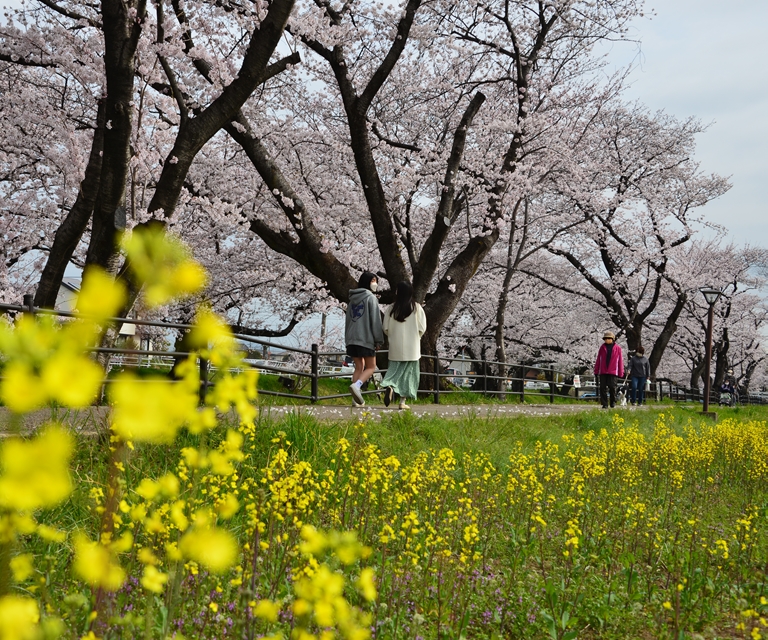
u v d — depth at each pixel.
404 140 16.86
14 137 12.84
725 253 30.20
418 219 18.08
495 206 14.50
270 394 9.41
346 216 15.94
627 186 25.02
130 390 0.56
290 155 15.38
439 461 5.57
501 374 17.78
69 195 13.64
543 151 16.56
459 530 4.59
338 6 13.16
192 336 0.81
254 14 10.67
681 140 24.44
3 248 13.46
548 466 7.40
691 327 34.81
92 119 13.50
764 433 11.42
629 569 4.27
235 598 2.79
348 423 7.18
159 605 2.66
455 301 14.02
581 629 3.68
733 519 6.22
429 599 3.45
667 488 7.02
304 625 1.28
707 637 3.59
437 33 14.81
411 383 9.84
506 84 16.69
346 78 12.59
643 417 14.02
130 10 8.06
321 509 4.29
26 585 2.64
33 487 0.52
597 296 27.19
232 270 17.22
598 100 19.00
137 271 0.56
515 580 4.09
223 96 8.97
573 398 21.00
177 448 5.04
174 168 8.96
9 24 11.24
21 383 0.51
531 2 15.23
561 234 22.86
